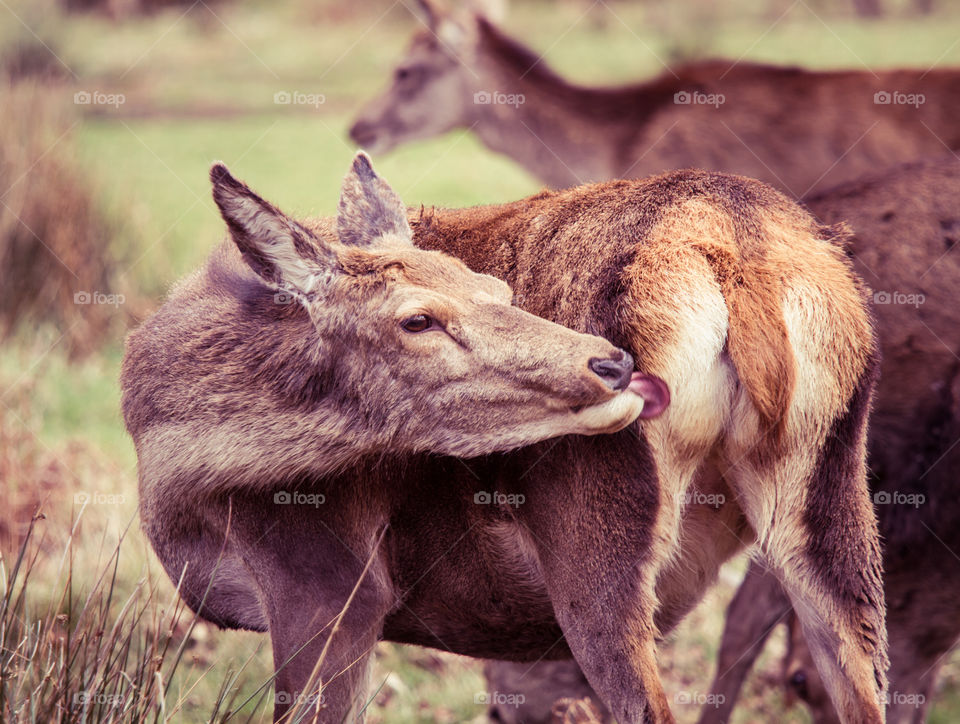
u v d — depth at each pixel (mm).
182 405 6297
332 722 6051
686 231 5605
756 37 36781
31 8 34344
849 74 15508
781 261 5559
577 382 5457
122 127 27938
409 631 6734
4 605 6730
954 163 7535
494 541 6133
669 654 9539
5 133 15133
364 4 46375
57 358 13867
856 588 5543
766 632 7934
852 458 5594
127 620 8250
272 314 6414
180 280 7270
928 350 7098
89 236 15180
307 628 6094
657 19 39406
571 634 5746
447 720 8648
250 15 46438
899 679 7398
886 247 7297
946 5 42000
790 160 15430
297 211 7551
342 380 6043
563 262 5980
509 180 22094
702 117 15812
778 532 5602
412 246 6555
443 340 5832
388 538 6336
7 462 10242
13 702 6125
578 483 5672
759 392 5344
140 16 45219
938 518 7113
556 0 45312
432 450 5945
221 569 6379
